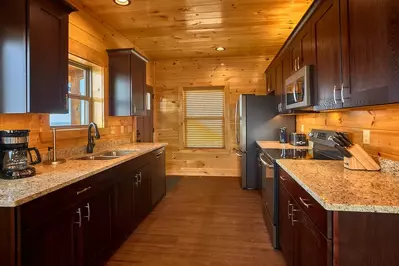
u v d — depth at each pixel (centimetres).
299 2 289
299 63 264
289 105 281
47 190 142
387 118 174
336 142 191
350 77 154
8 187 144
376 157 187
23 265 127
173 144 561
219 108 551
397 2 112
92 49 310
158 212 337
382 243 114
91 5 290
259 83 531
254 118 436
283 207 217
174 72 555
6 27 173
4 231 124
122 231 246
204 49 477
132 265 215
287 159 236
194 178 529
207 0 283
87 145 287
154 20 338
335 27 174
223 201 381
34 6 177
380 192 130
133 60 354
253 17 331
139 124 464
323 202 118
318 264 131
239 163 521
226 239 262
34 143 219
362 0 140
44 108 186
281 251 236
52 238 148
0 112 174
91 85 331
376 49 127
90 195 188
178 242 256
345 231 116
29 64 173
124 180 250
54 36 197
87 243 184
